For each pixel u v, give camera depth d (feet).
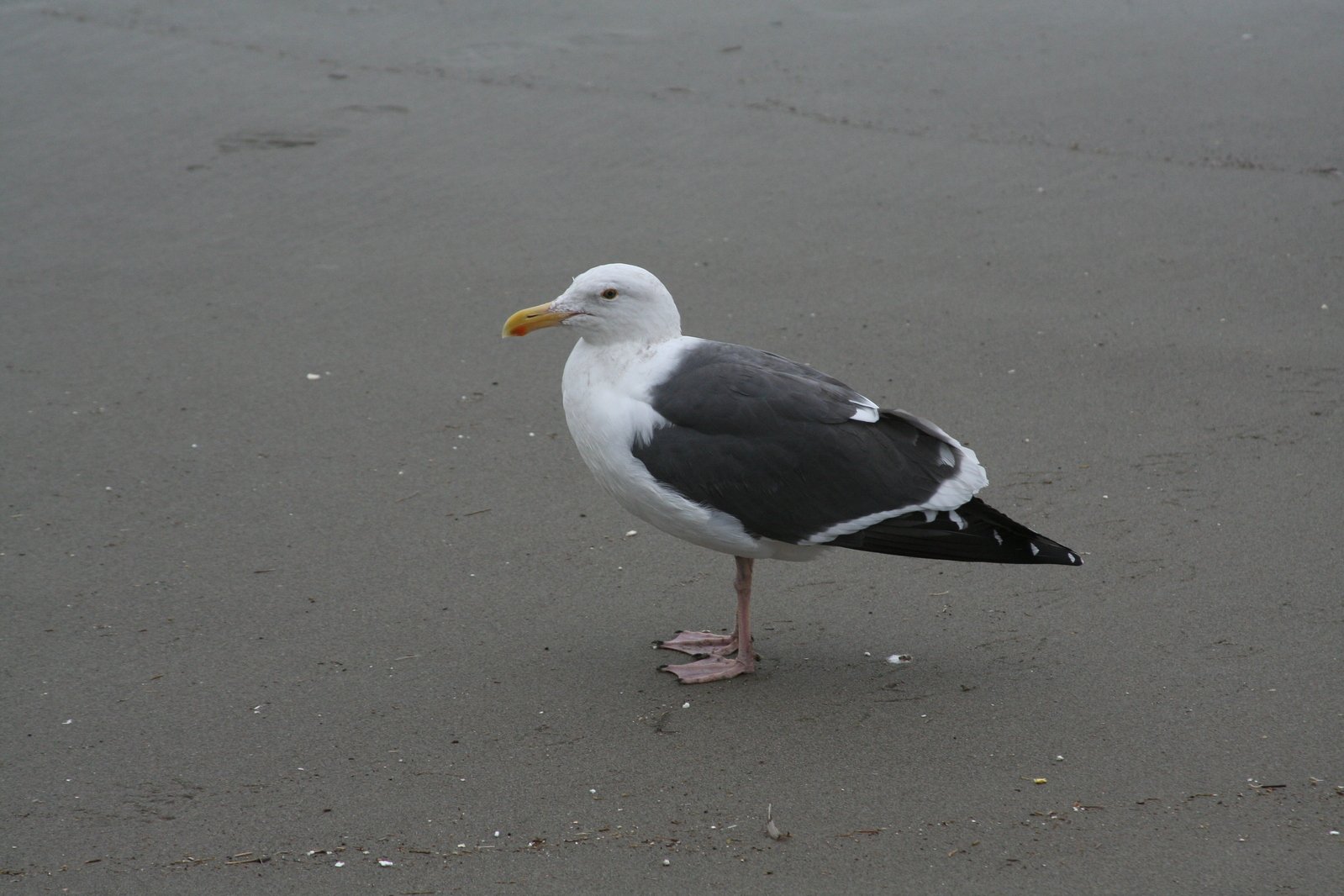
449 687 19.94
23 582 22.53
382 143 43.27
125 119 45.11
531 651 20.84
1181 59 47.85
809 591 22.41
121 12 55.16
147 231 37.73
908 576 22.68
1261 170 39.24
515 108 45.70
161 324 32.63
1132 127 42.70
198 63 49.85
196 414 28.55
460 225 37.78
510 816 17.17
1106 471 25.55
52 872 16.22
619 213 38.22
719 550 20.02
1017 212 37.45
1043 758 18.08
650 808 17.30
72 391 29.55
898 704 19.36
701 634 21.11
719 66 49.01
